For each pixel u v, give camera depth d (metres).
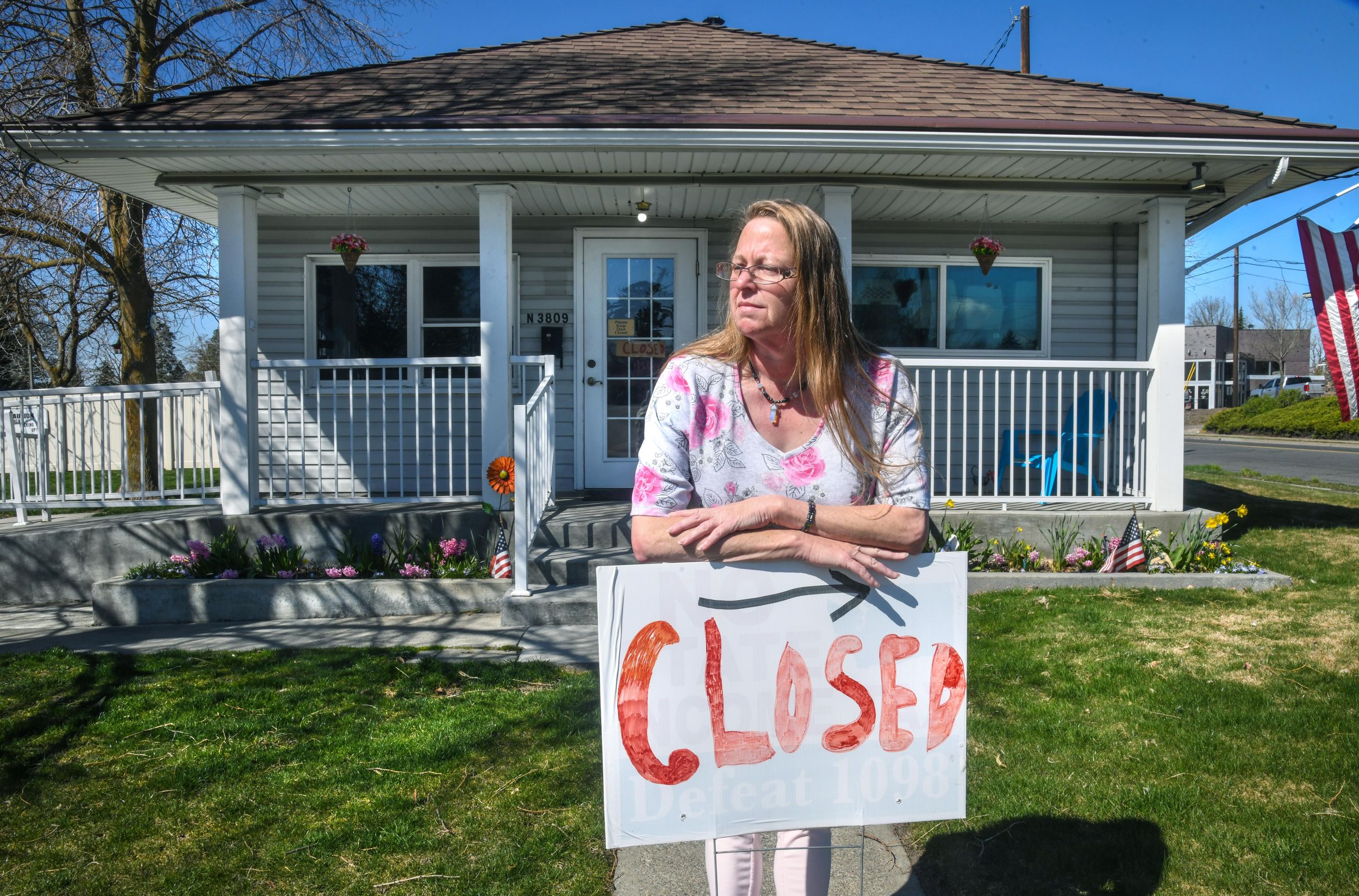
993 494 8.55
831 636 1.75
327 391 8.25
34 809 3.15
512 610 5.59
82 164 6.58
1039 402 8.65
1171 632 4.88
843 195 7.04
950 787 1.80
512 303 8.06
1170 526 6.89
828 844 1.90
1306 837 2.75
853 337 1.82
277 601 5.93
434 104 6.61
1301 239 7.23
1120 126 6.29
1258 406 34.28
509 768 3.38
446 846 2.83
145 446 6.92
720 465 1.78
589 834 2.89
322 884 2.63
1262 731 3.53
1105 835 2.79
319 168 6.71
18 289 12.91
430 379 8.30
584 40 9.38
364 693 4.27
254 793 3.23
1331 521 8.78
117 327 14.19
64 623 5.94
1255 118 7.00
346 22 12.01
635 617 1.71
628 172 6.96
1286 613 5.24
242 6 11.39
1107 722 3.67
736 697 1.73
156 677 4.59
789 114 6.24
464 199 7.53
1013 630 4.99
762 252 1.69
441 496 7.87
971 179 7.13
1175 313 7.09
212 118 6.17
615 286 8.39
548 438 7.07
